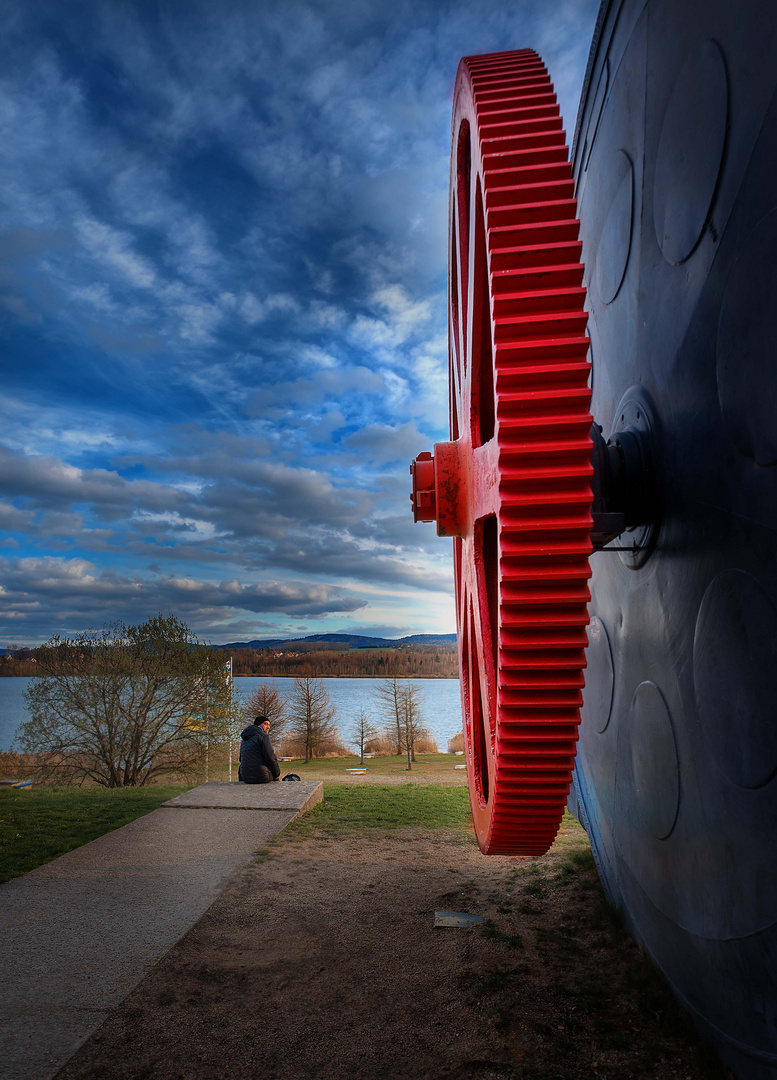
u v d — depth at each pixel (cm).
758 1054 243
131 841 652
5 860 581
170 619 2930
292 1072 288
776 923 225
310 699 7619
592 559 468
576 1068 285
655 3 325
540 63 386
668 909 329
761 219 228
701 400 277
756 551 235
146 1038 311
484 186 312
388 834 712
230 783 955
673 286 306
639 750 367
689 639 293
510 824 332
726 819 261
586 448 278
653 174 330
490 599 446
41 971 374
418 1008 341
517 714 291
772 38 222
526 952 400
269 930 439
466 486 402
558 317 282
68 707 2773
